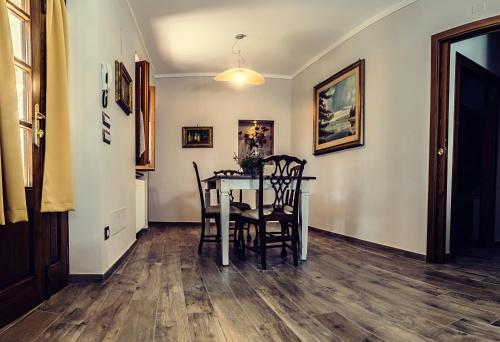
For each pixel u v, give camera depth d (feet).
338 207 13.64
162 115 18.04
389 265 8.93
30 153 5.72
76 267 7.18
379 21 11.37
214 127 18.28
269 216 8.75
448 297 6.44
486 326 5.16
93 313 5.51
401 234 10.25
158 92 18.11
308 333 4.86
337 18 11.71
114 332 4.83
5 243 5.02
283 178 9.00
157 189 17.85
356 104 12.30
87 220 7.19
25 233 5.54
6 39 4.45
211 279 7.57
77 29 7.20
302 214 9.52
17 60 5.48
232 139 18.33
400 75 10.44
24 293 5.44
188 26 12.32
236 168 18.21
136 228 12.58
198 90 18.24
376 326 5.13
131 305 5.89
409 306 5.96
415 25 9.94
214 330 4.92
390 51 10.86
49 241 6.29
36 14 5.82
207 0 10.48
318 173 15.42
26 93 5.72
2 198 4.23
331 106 14.14
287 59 16.12
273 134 18.65
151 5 10.73
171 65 16.78
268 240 8.73
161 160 17.94
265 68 17.51
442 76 9.20
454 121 9.72
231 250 11.03
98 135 7.20
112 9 8.43
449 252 9.62
